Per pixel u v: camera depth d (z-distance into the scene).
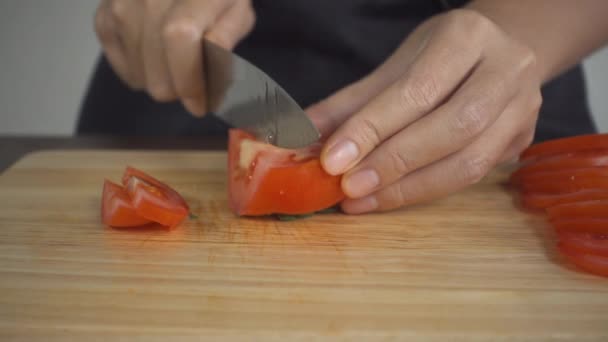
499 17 0.39
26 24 0.74
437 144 0.32
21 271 0.30
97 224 0.34
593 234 0.32
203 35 0.39
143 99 0.53
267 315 0.28
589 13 0.39
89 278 0.29
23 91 0.77
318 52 0.49
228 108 0.38
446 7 0.46
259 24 0.49
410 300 0.28
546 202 0.35
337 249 0.32
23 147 0.45
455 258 0.31
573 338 0.27
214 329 0.27
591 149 0.36
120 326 0.27
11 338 0.26
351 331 0.27
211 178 0.39
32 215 0.35
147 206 0.32
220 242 0.32
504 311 0.28
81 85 0.77
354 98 0.36
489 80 0.32
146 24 0.39
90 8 0.73
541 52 0.38
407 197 0.34
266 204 0.34
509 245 0.33
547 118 0.49
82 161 0.41
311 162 0.33
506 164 0.42
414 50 0.35
